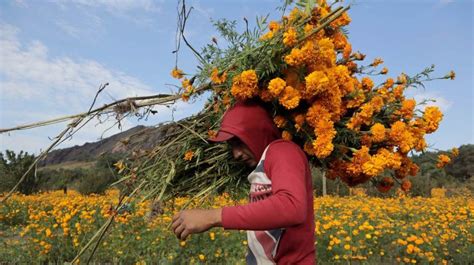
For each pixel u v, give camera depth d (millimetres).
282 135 1833
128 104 2277
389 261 5562
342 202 11492
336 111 1797
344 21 1930
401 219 9211
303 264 1734
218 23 2115
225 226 1495
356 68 2174
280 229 1707
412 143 1937
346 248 5262
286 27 1877
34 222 6281
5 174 15508
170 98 2271
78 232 5590
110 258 5523
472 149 30062
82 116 2273
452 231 6977
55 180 18312
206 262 5359
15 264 5445
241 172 2314
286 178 1541
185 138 2371
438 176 20812
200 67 2227
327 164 2049
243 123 1782
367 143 1952
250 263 1777
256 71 1813
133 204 2447
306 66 1755
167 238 5551
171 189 2443
